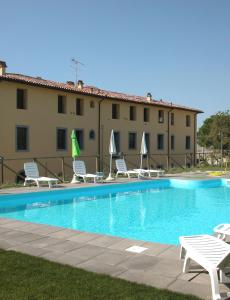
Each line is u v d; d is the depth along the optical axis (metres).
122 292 4.20
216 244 4.95
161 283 4.53
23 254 5.65
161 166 30.73
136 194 15.52
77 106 24.38
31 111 20.97
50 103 22.11
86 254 5.73
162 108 31.03
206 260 4.32
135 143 28.38
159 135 30.98
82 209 12.04
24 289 4.26
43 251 5.89
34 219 10.39
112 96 25.88
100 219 10.52
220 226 6.33
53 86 21.53
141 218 10.73
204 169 26.28
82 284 4.42
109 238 6.77
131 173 20.05
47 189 13.92
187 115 34.84
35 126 21.20
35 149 21.20
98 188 15.45
